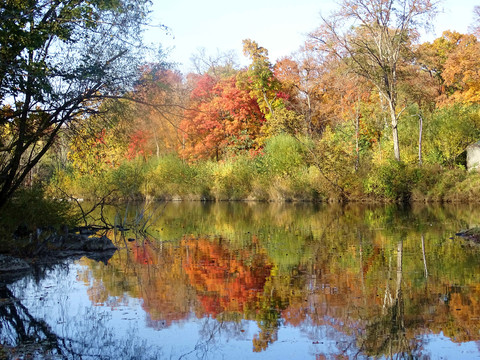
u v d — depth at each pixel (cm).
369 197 3153
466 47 4516
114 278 953
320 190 3253
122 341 606
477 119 3369
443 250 1213
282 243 1393
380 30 3378
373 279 908
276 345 591
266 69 4312
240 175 3650
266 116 4294
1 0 995
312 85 4628
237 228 1811
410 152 3431
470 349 567
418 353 558
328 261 1098
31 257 1191
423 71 4994
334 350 570
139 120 1480
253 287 865
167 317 704
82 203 3086
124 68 1301
